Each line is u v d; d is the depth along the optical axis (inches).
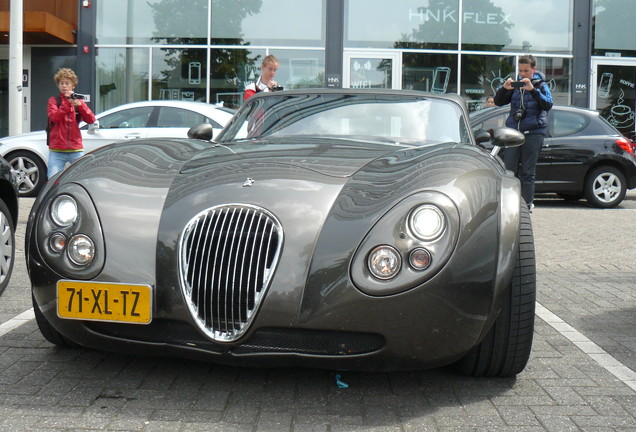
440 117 182.7
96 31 652.7
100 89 656.4
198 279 122.2
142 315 123.0
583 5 684.1
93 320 125.6
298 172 135.0
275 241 122.0
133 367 145.1
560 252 302.0
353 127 178.7
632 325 188.9
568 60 689.6
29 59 650.2
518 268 135.4
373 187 128.5
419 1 671.1
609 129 469.4
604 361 157.2
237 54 660.1
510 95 367.9
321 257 119.6
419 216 119.6
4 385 134.3
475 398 133.3
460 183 126.0
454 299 118.6
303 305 118.6
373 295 116.8
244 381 138.8
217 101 660.1
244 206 124.7
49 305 129.6
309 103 190.1
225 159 144.9
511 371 140.9
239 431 116.6
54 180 140.1
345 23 666.2
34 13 586.6
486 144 414.6
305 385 137.6
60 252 127.7
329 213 124.6
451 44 676.7
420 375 144.5
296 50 661.9
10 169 206.4
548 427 120.6
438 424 121.0
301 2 660.1
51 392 131.3
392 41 671.8
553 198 534.3
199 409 125.2
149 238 125.5
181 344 124.3
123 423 118.4
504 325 135.8
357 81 671.1
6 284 201.8
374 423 121.0
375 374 144.3
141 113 449.1
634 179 466.9
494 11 679.7
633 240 334.6
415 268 117.3
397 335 118.2
